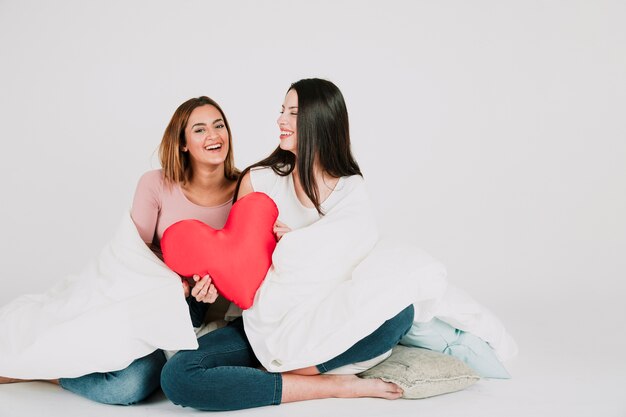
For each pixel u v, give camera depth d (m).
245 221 2.24
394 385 2.20
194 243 2.19
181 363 2.07
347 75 4.22
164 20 4.14
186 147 2.53
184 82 4.16
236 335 2.25
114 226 4.04
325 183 2.40
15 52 4.12
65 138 4.11
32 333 2.19
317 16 4.26
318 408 2.11
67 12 4.10
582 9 4.15
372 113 4.20
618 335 3.14
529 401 2.21
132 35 4.12
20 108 4.12
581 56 4.16
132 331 2.12
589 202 4.16
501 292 3.89
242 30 4.20
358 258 2.26
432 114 4.20
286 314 2.17
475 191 4.20
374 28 4.24
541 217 4.18
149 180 2.55
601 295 3.92
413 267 2.18
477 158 4.20
